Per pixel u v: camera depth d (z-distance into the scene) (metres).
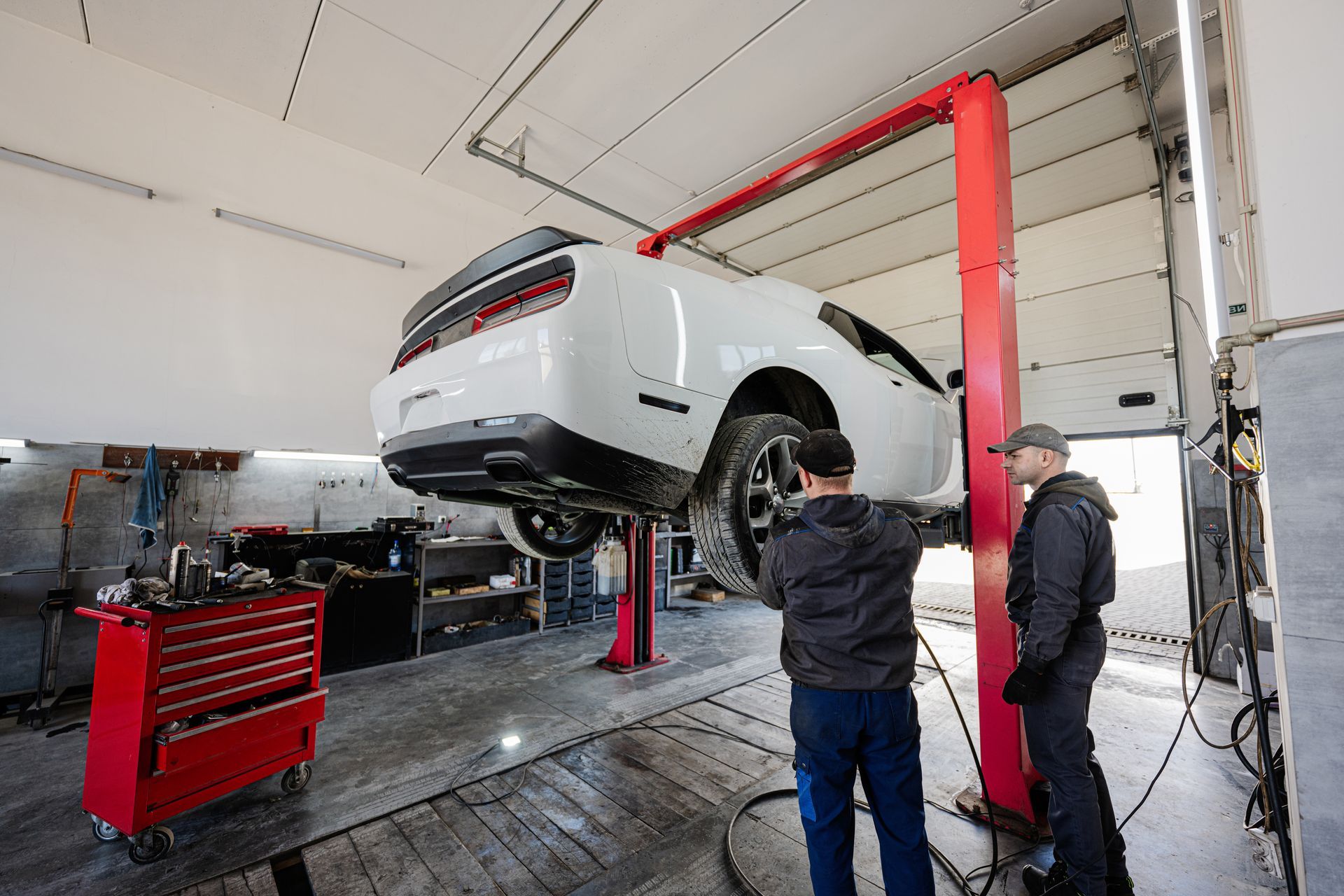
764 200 5.20
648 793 2.28
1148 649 4.50
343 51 3.45
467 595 4.67
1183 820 2.08
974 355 2.23
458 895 1.68
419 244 4.69
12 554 3.17
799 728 1.41
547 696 3.41
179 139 3.62
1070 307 4.92
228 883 1.75
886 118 2.55
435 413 1.68
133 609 1.99
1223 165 4.03
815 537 1.44
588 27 3.31
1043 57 3.53
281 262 4.02
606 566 3.89
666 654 4.43
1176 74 3.64
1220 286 1.34
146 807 1.85
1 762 2.57
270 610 2.28
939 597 6.95
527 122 4.12
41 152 3.18
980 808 2.09
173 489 3.57
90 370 3.31
